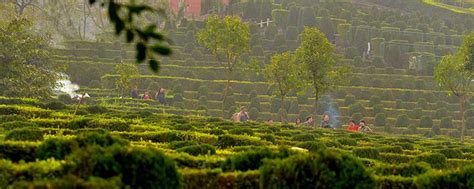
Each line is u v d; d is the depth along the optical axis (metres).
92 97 96.50
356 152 40.50
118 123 41.84
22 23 73.38
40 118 46.12
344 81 80.25
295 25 130.88
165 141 38.09
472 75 81.12
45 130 36.59
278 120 96.94
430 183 21.14
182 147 30.70
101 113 58.72
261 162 22.06
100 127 41.44
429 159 35.62
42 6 122.75
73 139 21.05
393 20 136.88
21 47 71.88
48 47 86.62
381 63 121.56
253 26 125.00
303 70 78.38
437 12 158.50
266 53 120.25
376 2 158.38
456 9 161.00
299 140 47.59
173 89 102.31
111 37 120.56
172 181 18.03
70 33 124.06
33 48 73.88
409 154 43.25
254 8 136.00
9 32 72.12
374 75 115.44
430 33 135.25
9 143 22.58
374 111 101.25
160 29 123.81
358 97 108.69
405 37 132.00
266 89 106.38
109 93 98.81
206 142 38.53
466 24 154.62
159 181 17.62
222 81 105.81
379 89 109.56
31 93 70.94
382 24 133.88
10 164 18.92
